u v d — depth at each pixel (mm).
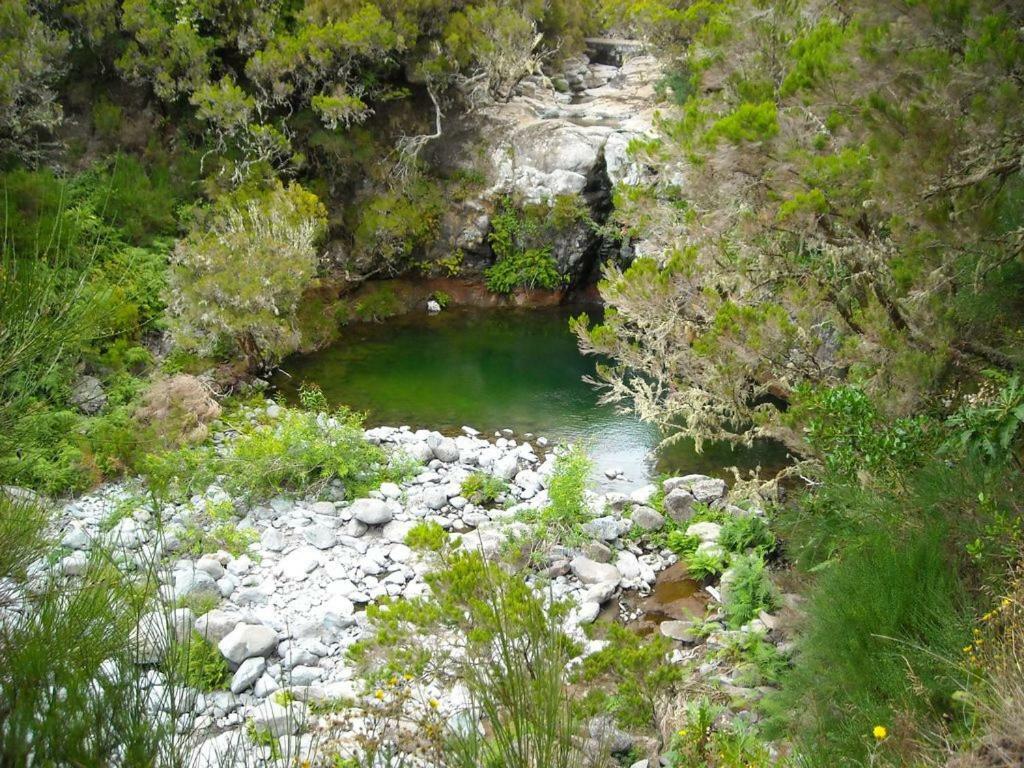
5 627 2160
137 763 1974
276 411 11547
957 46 5867
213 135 15680
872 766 3625
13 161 14172
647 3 15312
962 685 3691
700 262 7988
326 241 16047
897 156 5824
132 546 2711
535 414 12062
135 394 10562
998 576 4320
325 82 15664
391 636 4969
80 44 15023
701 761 4730
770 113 6668
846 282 7523
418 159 16672
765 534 7977
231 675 6527
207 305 11953
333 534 8625
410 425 11703
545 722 2787
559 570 8125
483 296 16547
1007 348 6223
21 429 2799
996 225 6020
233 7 15523
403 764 3146
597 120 16953
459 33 16312
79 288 2812
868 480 5824
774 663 5973
